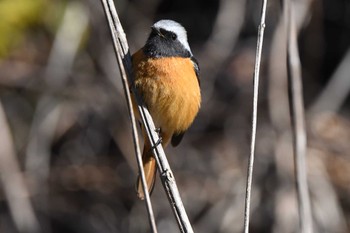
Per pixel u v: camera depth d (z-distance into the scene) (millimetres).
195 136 15078
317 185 13867
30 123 14906
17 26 13445
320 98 15195
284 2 8891
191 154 14836
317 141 14648
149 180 8773
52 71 14531
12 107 14875
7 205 14461
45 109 14852
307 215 8742
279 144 13445
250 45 15227
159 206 14219
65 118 14977
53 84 14648
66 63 14508
